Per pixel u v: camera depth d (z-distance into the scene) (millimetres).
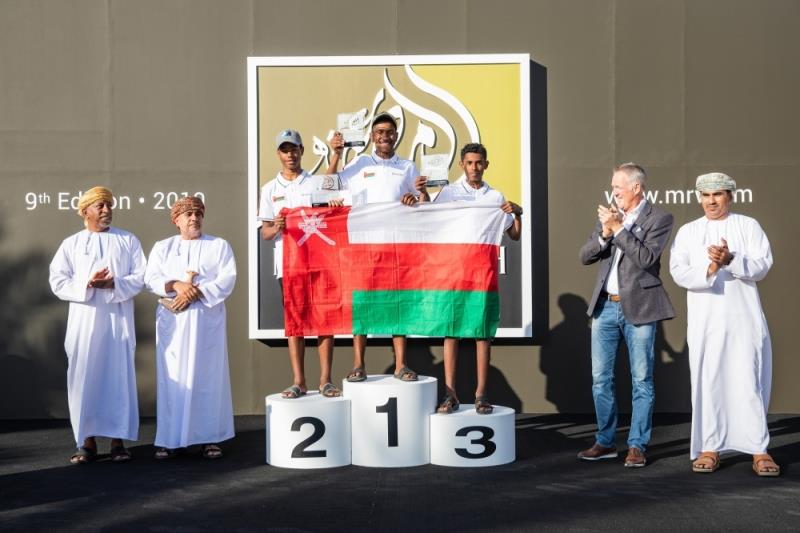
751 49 8125
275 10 8156
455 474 5906
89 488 5582
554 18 8141
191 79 8156
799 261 8102
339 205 6492
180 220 6668
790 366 8094
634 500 5223
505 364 8125
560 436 7188
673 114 8133
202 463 6328
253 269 8016
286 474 5941
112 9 8148
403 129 8117
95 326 6480
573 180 8133
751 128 8125
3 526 4750
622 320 6234
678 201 8125
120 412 6477
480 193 6707
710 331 6012
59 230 8125
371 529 4672
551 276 8133
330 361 6496
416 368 8117
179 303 6445
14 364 8109
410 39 8156
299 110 8117
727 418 6012
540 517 4883
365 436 6152
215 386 6555
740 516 4891
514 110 8086
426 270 6422
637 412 6160
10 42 8125
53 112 8133
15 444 7047
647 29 8133
